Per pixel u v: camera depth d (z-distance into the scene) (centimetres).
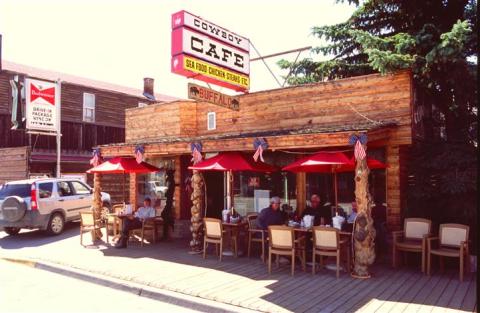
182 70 949
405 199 990
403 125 962
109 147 1280
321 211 966
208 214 1345
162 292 688
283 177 1158
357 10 1240
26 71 2423
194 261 936
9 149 1831
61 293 714
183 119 1419
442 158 934
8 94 2300
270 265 814
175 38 959
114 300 674
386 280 745
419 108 1064
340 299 630
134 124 1611
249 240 986
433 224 1009
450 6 1108
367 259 764
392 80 989
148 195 1464
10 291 727
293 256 793
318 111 1115
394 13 1224
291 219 1020
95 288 753
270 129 1210
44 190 1336
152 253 1041
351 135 785
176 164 1367
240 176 1257
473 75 918
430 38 962
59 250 1098
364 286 705
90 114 2675
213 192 1359
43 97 1744
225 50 1074
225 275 796
